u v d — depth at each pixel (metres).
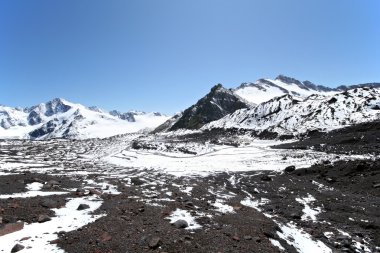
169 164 101.81
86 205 33.38
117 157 125.50
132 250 22.97
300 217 39.03
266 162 91.00
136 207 34.06
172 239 25.02
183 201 40.78
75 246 23.11
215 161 102.44
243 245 25.30
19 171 63.41
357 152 84.25
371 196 48.72
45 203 32.72
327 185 58.25
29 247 22.64
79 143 180.00
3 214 28.27
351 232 33.66
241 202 47.06
